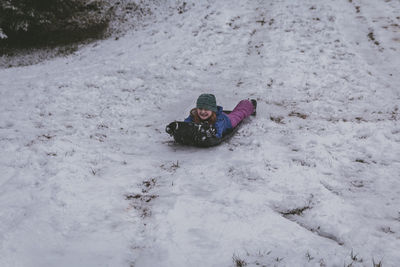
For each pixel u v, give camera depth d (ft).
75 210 10.28
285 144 16.25
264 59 31.83
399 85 25.43
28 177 12.23
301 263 8.04
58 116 20.80
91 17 59.82
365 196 11.66
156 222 9.86
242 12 45.11
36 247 8.49
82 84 26.86
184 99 24.43
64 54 45.80
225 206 10.80
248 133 17.78
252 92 25.50
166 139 17.69
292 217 10.56
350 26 38.73
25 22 47.42
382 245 8.84
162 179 12.94
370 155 14.90
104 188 11.85
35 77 31.63
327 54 31.78
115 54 37.52
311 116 20.61
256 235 9.32
